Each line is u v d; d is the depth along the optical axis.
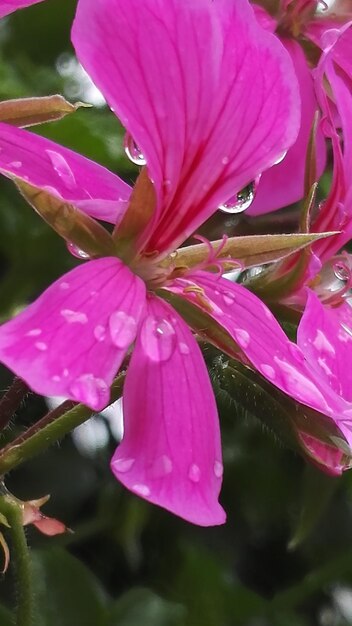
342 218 0.16
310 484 0.19
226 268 0.15
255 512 0.21
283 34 0.18
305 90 0.17
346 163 0.16
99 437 0.21
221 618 0.21
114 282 0.14
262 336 0.15
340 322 0.15
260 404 0.15
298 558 0.22
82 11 0.13
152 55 0.14
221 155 0.14
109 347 0.13
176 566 0.21
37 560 0.19
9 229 0.20
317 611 0.22
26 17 0.21
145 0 0.14
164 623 0.19
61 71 0.22
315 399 0.14
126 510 0.21
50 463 0.21
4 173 0.14
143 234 0.14
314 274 0.16
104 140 0.20
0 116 0.15
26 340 0.13
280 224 0.18
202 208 0.15
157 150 0.14
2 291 0.20
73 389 0.13
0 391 0.18
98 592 0.19
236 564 0.22
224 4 0.14
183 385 0.14
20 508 0.15
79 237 0.14
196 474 0.14
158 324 0.14
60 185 0.15
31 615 0.15
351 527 0.22
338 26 0.18
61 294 0.13
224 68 0.14
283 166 0.17
